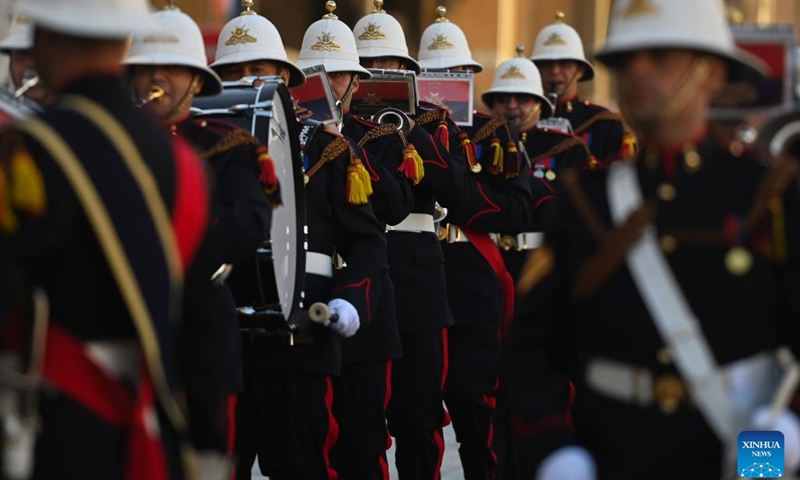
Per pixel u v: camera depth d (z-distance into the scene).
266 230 21.33
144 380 14.09
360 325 24.84
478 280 31.45
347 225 25.47
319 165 25.34
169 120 21.67
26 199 13.39
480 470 30.55
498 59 102.56
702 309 14.52
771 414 14.38
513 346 15.78
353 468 26.62
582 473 14.96
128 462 13.93
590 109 40.88
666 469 14.66
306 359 24.47
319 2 84.94
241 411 24.95
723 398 14.45
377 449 26.64
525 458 15.65
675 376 14.59
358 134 28.28
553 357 15.88
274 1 83.12
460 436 30.72
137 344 14.16
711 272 14.52
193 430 16.05
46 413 13.68
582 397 15.37
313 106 26.75
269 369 24.45
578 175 15.29
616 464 14.87
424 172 28.69
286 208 23.70
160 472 14.02
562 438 15.29
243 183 21.45
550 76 41.12
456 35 39.31
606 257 14.80
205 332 15.75
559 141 37.62
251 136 21.83
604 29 112.12
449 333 30.92
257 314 23.25
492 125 32.81
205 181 15.71
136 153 14.20
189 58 21.61
